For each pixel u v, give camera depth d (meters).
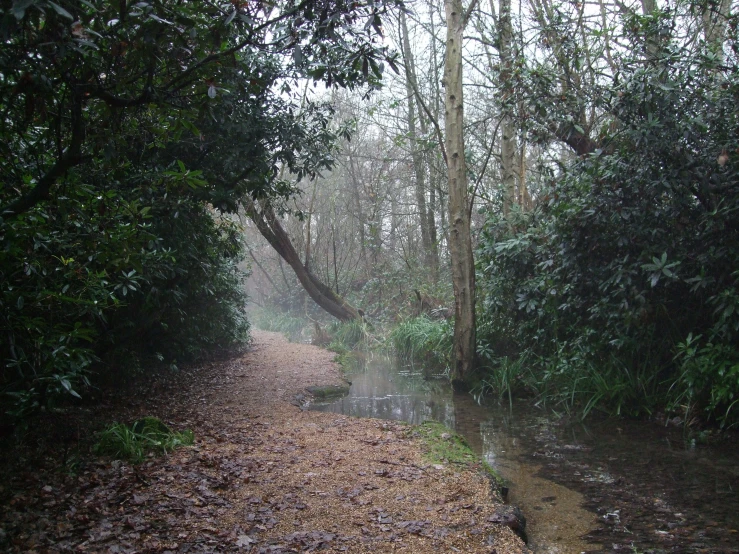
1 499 3.48
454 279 8.88
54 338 3.62
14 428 4.23
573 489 4.57
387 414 7.28
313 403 7.83
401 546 3.21
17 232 3.13
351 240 21.50
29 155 3.83
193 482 4.01
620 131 6.76
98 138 3.47
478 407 7.69
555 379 7.72
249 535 3.27
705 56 6.07
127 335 6.51
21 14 2.02
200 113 3.88
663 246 6.29
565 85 8.16
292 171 7.22
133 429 4.87
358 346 13.98
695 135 6.00
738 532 3.70
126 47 3.04
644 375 6.67
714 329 5.75
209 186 6.10
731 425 5.53
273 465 4.54
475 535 3.37
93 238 3.56
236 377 8.96
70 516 3.32
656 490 4.47
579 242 6.92
